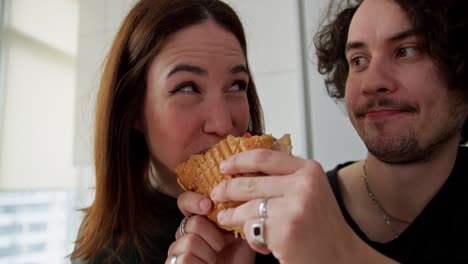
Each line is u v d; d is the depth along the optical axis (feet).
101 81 1.61
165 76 1.32
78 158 4.32
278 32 3.53
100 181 1.53
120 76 1.52
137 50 1.42
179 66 1.30
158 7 1.42
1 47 4.90
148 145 1.49
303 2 3.39
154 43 1.36
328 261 0.92
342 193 1.89
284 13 3.51
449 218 1.58
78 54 4.51
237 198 1.03
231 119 1.40
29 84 5.10
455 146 1.63
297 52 3.35
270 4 3.59
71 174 5.42
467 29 1.45
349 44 1.61
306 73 3.33
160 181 1.61
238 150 1.17
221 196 1.07
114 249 1.51
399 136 1.49
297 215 0.89
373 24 1.51
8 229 4.62
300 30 3.36
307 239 0.89
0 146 4.68
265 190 0.97
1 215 4.58
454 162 1.66
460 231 1.56
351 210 1.79
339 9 2.42
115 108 1.51
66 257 1.67
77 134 4.36
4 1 4.98
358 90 1.58
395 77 1.46
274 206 0.93
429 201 1.62
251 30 3.63
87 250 1.50
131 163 1.55
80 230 1.71
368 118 1.55
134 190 1.53
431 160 1.55
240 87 1.49
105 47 4.35
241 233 1.16
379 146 1.53
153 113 1.38
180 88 1.33
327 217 0.93
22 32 5.06
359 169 1.95
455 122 1.52
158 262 1.47
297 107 3.39
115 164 1.53
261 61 3.57
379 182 1.70
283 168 0.99
